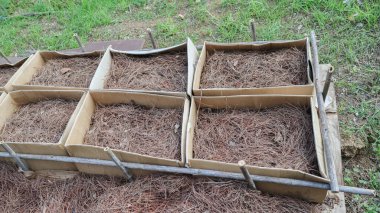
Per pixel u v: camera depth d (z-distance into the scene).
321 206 1.90
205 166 1.90
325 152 1.82
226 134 2.10
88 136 2.23
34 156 2.16
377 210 2.10
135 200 1.95
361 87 2.64
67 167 2.24
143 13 3.75
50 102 2.48
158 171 1.99
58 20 3.94
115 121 2.30
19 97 2.49
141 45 3.31
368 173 2.28
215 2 3.63
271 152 1.97
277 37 3.10
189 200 1.90
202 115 2.22
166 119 2.23
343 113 2.53
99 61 2.69
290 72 2.29
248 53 2.47
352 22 3.05
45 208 2.12
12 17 4.09
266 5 3.39
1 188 2.29
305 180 1.75
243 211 1.81
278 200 1.87
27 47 3.71
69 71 2.67
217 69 2.41
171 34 3.41
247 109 2.20
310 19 3.19
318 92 2.05
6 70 2.93
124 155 1.99
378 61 2.77
